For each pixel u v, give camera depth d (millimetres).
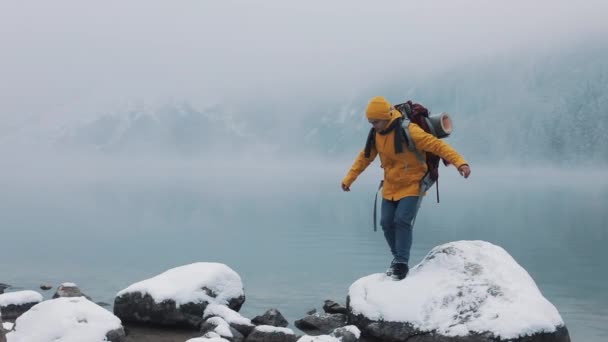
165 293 6133
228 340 5438
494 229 20078
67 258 12836
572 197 44938
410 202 6051
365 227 20953
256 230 19953
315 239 17094
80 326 4969
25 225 21031
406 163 5988
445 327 5348
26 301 6703
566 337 5242
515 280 5676
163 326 6098
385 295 5891
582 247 15508
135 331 5930
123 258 12977
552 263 12703
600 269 11859
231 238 17375
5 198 39375
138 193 48125
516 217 25531
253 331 5738
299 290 9305
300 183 76688
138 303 6180
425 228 20391
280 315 6801
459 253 6094
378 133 6055
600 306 8414
